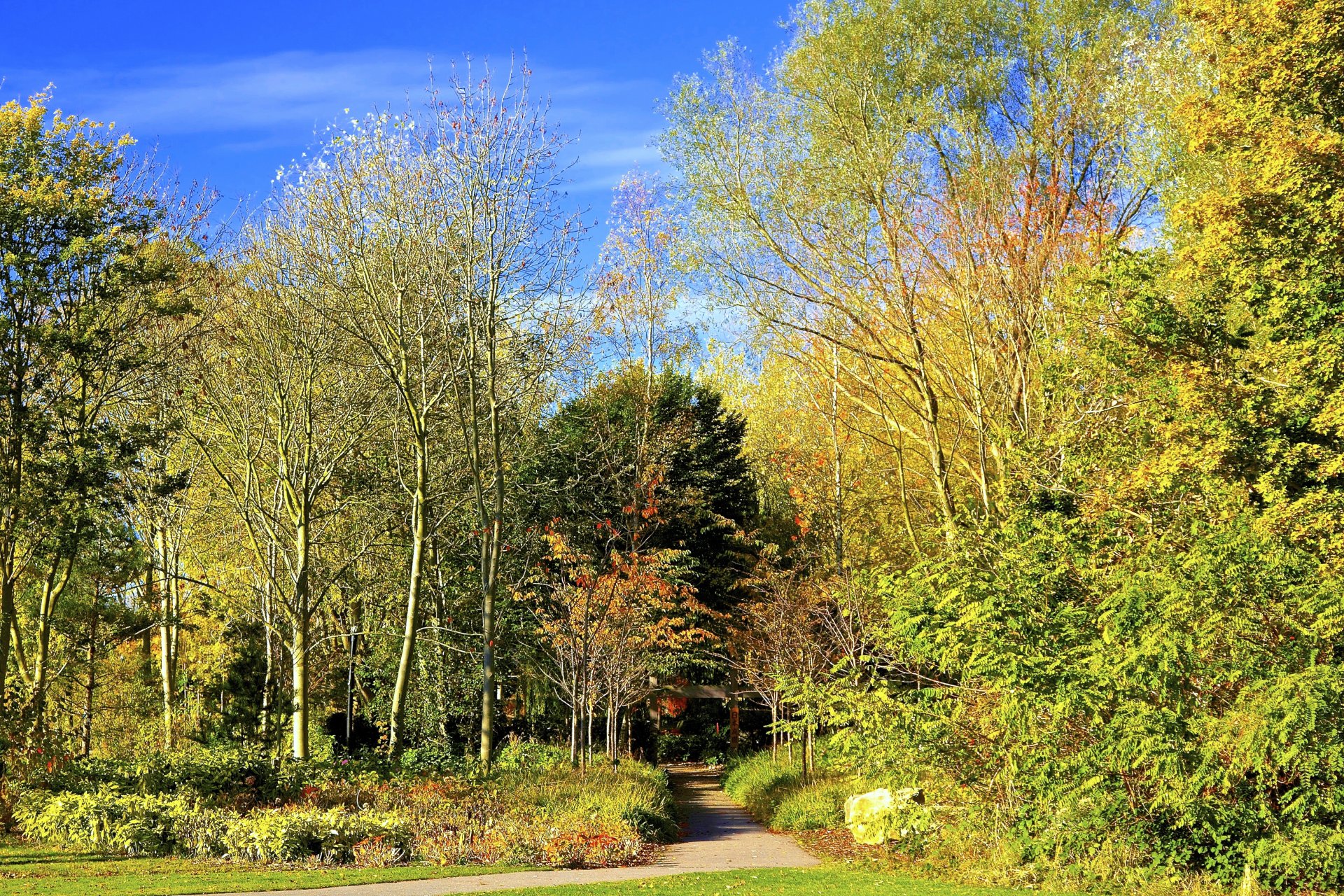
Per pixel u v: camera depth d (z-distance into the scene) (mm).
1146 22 22766
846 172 21891
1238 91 15586
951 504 24812
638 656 27156
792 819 20656
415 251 25328
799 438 36844
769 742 37219
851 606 22375
